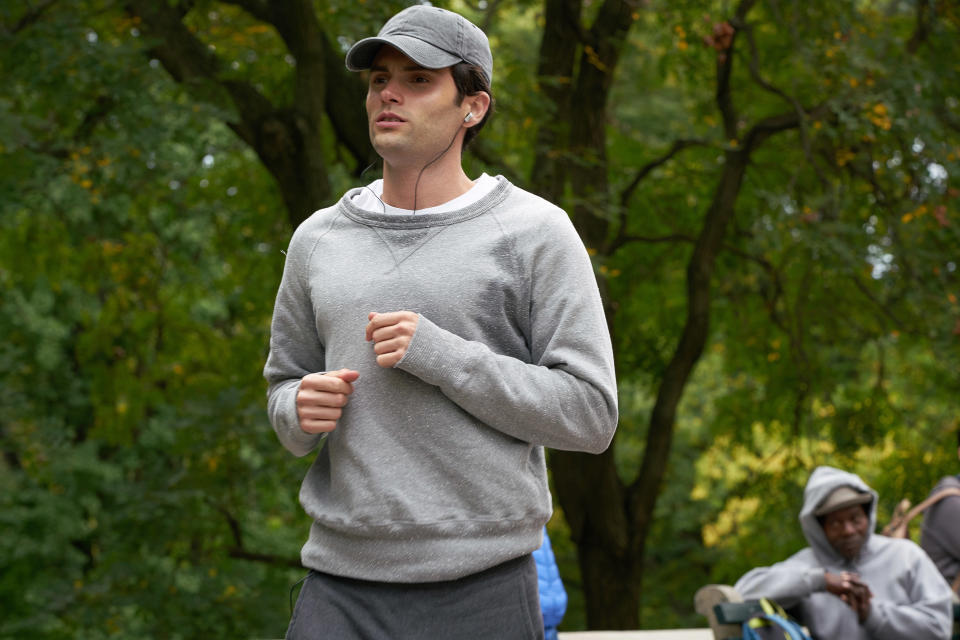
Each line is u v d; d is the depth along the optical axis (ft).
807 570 22.70
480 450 10.34
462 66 10.86
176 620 60.03
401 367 10.03
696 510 96.02
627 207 62.95
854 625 22.74
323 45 52.34
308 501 11.00
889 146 55.52
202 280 74.13
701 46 54.54
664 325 72.02
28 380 86.12
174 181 66.03
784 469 70.95
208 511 62.08
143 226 68.74
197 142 48.14
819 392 69.05
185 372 67.56
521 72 53.93
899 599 23.54
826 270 56.13
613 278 69.46
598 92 54.85
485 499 10.34
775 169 63.87
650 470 61.67
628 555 61.31
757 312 70.79
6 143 44.55
